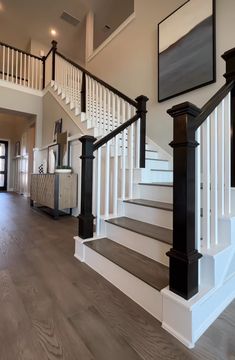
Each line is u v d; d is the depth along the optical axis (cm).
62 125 453
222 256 127
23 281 160
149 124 382
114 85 483
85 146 202
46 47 717
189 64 309
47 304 133
